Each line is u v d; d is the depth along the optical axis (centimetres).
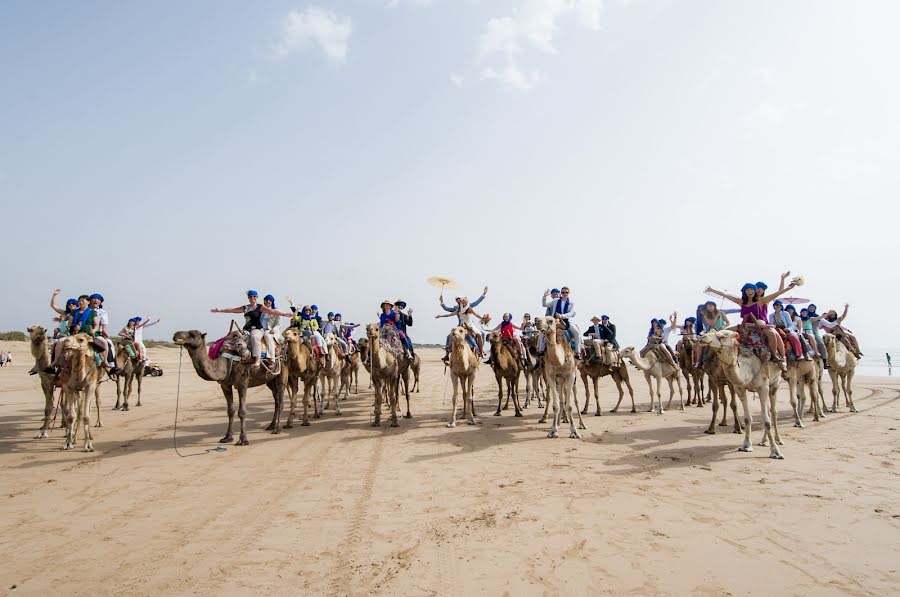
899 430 1222
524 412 1658
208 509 712
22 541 602
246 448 1105
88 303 1214
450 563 529
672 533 596
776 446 964
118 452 1075
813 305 1532
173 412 1711
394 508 706
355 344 2103
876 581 473
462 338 1347
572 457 986
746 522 625
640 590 466
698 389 1773
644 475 846
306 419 1408
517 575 500
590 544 570
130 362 1753
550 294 1449
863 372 4541
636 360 1642
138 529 638
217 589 482
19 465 964
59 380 1184
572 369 1230
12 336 5656
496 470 898
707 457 966
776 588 464
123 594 474
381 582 491
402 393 2247
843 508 666
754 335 1019
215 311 1184
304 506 719
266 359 1199
